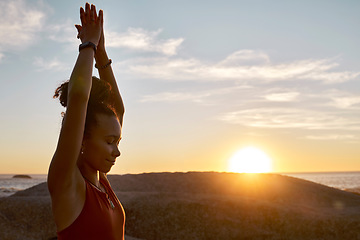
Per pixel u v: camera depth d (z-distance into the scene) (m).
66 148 1.03
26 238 9.97
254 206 12.70
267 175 19.00
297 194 15.84
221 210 12.41
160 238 11.08
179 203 12.74
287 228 11.48
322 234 11.15
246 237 11.00
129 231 11.45
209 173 19.11
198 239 10.94
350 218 12.00
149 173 19.05
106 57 1.69
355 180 122.69
